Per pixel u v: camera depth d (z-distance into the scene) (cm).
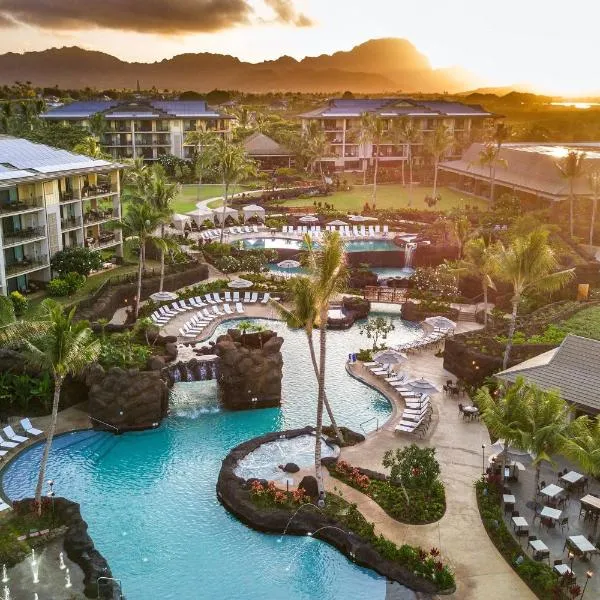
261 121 18500
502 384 4006
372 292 6556
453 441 3831
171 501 3328
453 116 14025
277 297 6338
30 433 3888
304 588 2723
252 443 3744
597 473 2852
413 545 2909
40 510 3097
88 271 6022
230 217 9269
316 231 8969
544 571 2653
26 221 5781
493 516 3050
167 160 12425
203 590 2703
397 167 13788
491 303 6369
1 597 2569
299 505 3177
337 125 13788
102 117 12656
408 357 5078
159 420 4050
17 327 3341
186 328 5428
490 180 10538
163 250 5691
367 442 3825
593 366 3816
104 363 4181
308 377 4772
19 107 15788
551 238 7394
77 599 2575
